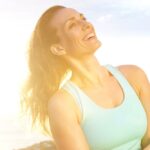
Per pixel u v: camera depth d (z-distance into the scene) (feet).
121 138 5.50
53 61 5.91
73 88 5.58
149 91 5.96
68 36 5.69
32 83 6.11
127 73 6.01
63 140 5.43
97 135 5.48
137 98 5.76
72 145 5.38
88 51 5.68
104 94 5.70
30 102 6.17
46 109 6.07
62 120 5.43
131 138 5.57
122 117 5.51
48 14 5.87
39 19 5.92
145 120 5.68
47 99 6.04
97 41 5.70
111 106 5.64
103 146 5.50
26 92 6.19
